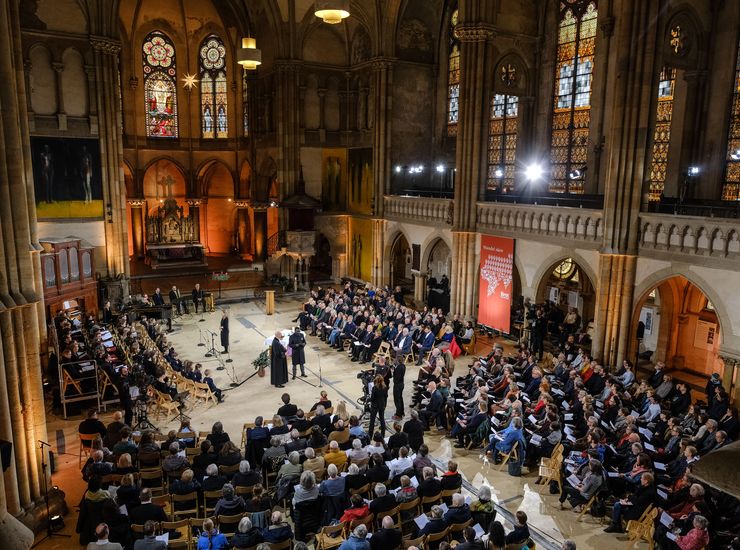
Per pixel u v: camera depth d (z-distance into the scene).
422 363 23.31
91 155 30.58
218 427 13.33
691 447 12.29
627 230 20.27
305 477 11.18
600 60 25.53
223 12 44.06
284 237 37.53
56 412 18.72
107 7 30.09
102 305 30.77
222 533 10.52
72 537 12.02
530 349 24.08
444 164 35.81
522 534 9.71
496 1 26.45
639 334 22.08
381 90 34.38
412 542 9.66
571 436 14.64
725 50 21.55
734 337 17.45
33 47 28.64
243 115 45.66
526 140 30.05
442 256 36.41
